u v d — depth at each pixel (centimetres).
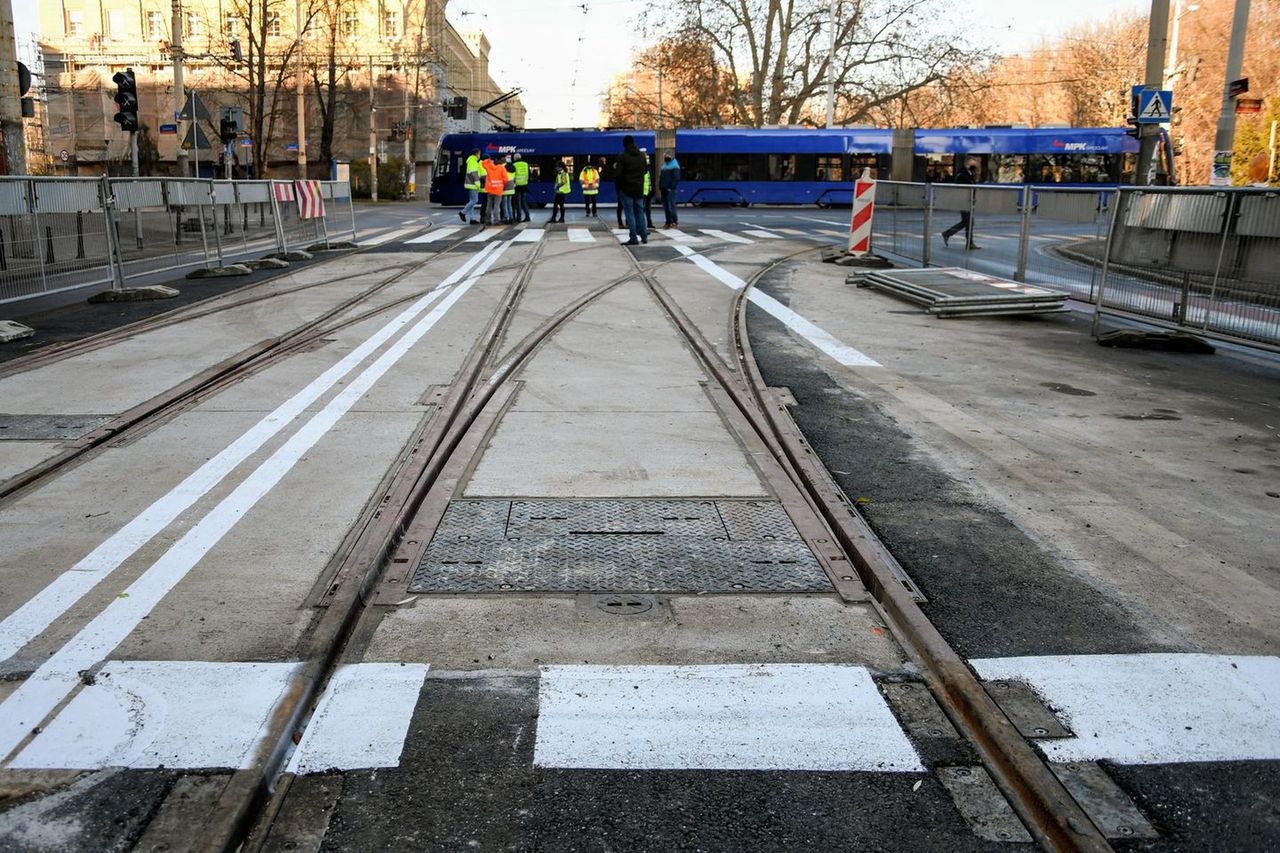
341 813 280
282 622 384
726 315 1140
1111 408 752
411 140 6256
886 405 749
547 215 3481
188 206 1437
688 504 521
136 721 316
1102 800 287
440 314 1119
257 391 760
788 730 321
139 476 559
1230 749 312
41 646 365
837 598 418
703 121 5853
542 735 316
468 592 416
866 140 4222
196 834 265
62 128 6781
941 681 353
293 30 6462
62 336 992
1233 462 616
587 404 731
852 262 1705
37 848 261
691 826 276
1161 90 1880
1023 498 544
